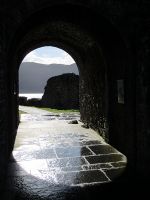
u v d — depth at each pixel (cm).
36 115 1470
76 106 1869
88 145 759
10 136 662
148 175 507
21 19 515
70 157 645
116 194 441
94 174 531
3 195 440
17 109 1045
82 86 1152
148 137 512
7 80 562
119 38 594
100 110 866
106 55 733
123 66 622
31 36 873
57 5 567
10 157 645
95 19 615
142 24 543
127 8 548
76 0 532
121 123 671
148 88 513
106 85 756
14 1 511
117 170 553
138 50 541
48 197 432
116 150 704
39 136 884
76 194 442
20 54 993
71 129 1012
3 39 491
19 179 507
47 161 615
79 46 994
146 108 515
